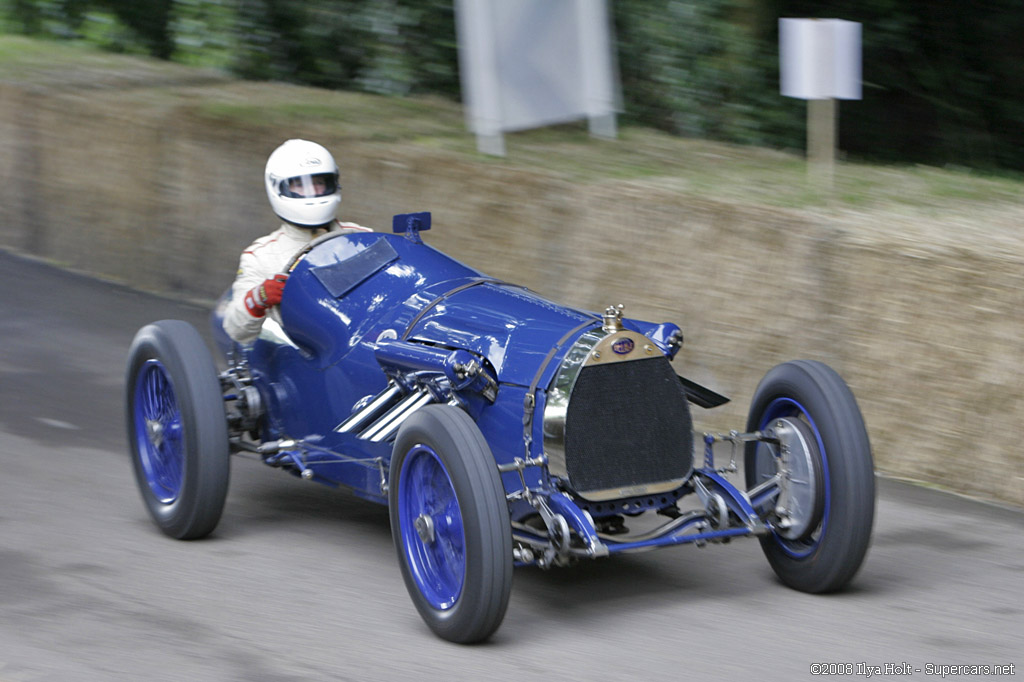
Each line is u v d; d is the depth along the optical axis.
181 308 16.09
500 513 6.89
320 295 8.70
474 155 14.55
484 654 7.07
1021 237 10.93
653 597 7.98
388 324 8.45
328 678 6.73
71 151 17.59
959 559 8.80
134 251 17.12
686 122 19.16
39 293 16.55
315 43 21.39
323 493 10.16
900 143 21.47
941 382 10.46
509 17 15.41
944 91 21.20
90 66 21.14
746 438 7.98
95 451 10.96
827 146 13.52
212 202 16.19
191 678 6.69
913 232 11.00
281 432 9.32
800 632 7.42
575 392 7.36
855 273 10.92
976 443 10.30
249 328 9.00
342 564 8.55
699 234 11.96
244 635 7.29
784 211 11.48
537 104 15.91
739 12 19.00
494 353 7.80
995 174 20.12
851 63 12.96
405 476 7.45
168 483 9.13
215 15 21.34
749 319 11.70
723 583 8.23
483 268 13.76
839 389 7.70
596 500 7.40
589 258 12.81
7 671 6.71
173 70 21.42
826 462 7.61
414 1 20.20
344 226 9.70
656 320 12.36
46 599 7.75
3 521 9.19
